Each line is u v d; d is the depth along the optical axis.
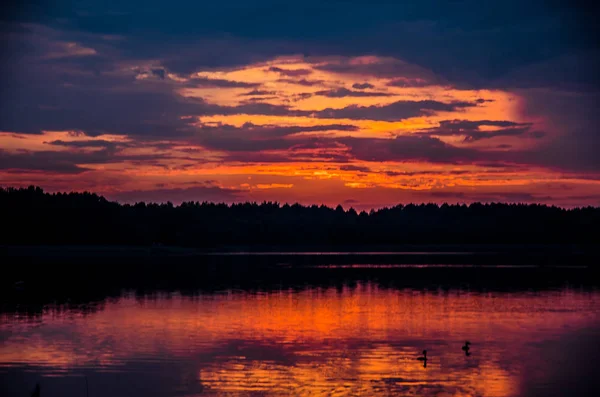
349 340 40.28
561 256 176.88
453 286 76.62
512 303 58.75
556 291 69.88
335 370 32.91
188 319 48.56
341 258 164.88
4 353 36.47
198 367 33.44
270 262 139.25
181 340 40.22
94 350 37.25
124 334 42.22
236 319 48.66
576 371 32.69
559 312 52.53
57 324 46.19
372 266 122.50
